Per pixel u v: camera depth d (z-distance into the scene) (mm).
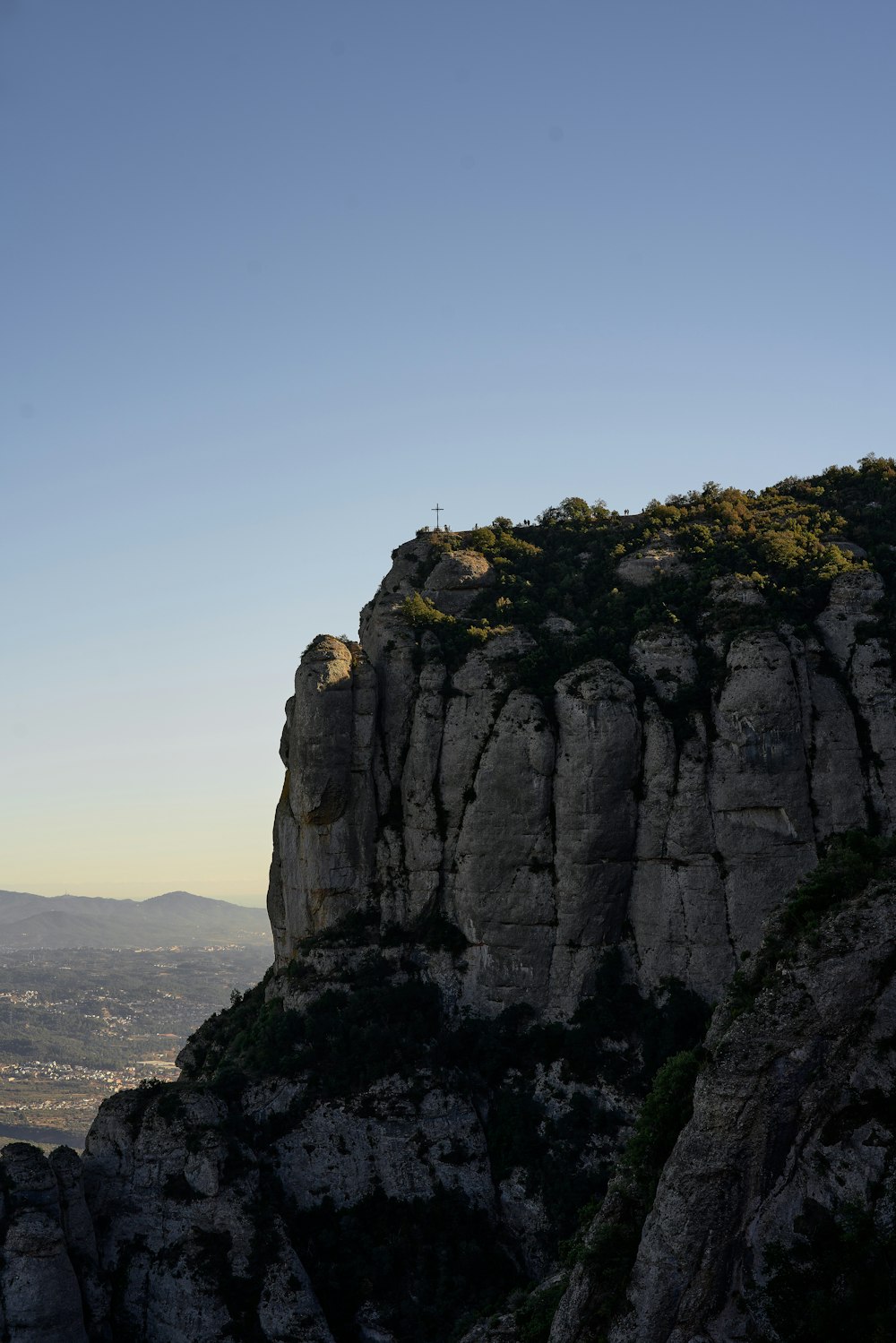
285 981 92688
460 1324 70375
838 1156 47938
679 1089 54938
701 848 85625
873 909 50031
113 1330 74188
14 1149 75500
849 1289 46562
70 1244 74688
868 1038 48500
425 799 92750
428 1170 80875
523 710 89688
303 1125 82375
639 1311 49656
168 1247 76000
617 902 87000
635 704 88188
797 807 84312
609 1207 54594
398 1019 87375
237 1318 73688
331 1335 73438
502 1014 87188
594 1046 84125
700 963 84500
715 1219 49000
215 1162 77812
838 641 88812
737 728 85562
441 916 91625
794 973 49938
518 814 88438
